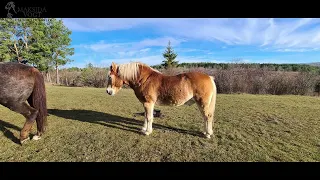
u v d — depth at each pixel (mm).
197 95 3635
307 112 6152
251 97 9820
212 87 3670
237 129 4461
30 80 3447
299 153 3232
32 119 3545
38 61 21938
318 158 3059
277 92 13320
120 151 3312
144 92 3814
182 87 3594
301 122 5016
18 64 3441
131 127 4570
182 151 3324
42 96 3611
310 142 3697
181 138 3893
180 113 5992
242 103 7816
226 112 6148
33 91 3545
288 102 8094
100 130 4340
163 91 3695
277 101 8359
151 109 3955
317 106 7188
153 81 3756
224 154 3211
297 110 6449
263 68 14297
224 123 4930
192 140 3797
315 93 13164
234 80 13625
